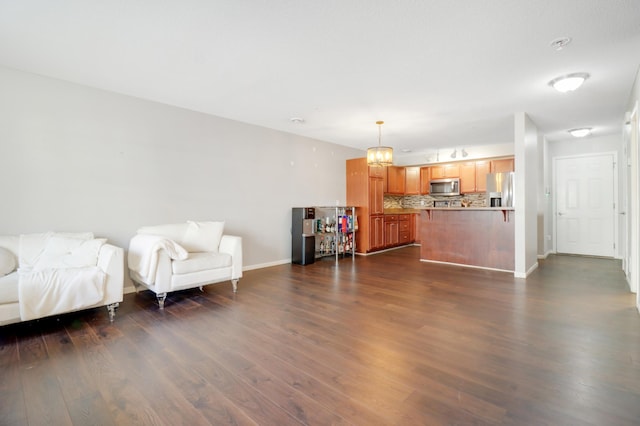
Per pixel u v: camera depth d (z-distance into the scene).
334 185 6.68
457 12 2.13
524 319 2.84
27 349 2.31
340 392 1.77
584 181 6.34
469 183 7.60
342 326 2.72
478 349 2.27
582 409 1.60
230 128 4.81
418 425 1.49
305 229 5.51
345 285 4.12
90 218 3.53
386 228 7.29
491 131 5.59
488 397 1.71
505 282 4.23
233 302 3.42
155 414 1.59
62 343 2.41
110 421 1.54
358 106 4.19
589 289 3.85
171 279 3.33
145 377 1.93
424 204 8.73
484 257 5.19
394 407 1.63
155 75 3.22
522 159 4.45
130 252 3.62
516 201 4.51
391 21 2.24
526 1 2.01
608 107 4.25
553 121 5.00
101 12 2.15
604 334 2.51
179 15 2.18
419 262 5.79
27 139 3.15
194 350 2.29
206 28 2.35
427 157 8.16
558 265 5.38
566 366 2.02
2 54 2.78
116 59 2.87
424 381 1.87
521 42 2.54
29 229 3.16
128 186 3.80
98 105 3.58
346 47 2.62
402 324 2.75
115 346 2.36
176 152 4.21
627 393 1.72
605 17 2.19
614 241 6.04
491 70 3.08
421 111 4.39
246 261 5.05
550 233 6.71
